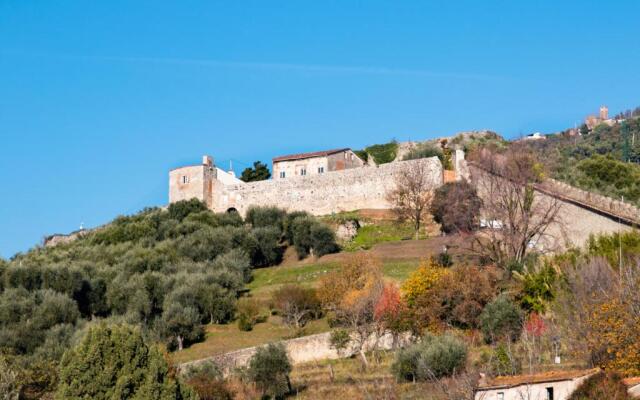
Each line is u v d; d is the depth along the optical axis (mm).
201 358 74125
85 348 55625
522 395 44375
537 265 75625
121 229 119000
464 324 71125
